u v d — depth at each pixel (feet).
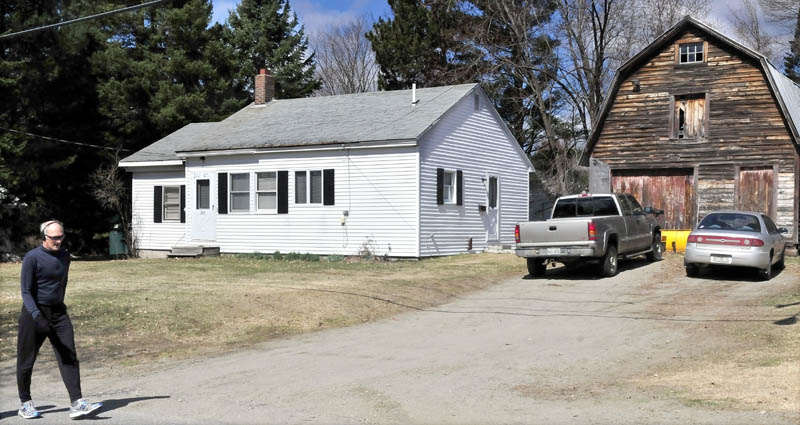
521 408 24.88
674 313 45.78
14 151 91.56
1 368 33.73
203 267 73.15
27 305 24.39
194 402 26.66
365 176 80.59
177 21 126.72
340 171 82.02
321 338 40.73
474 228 89.86
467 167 88.74
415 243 77.87
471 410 24.75
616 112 89.76
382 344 38.50
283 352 36.86
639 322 43.09
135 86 114.42
